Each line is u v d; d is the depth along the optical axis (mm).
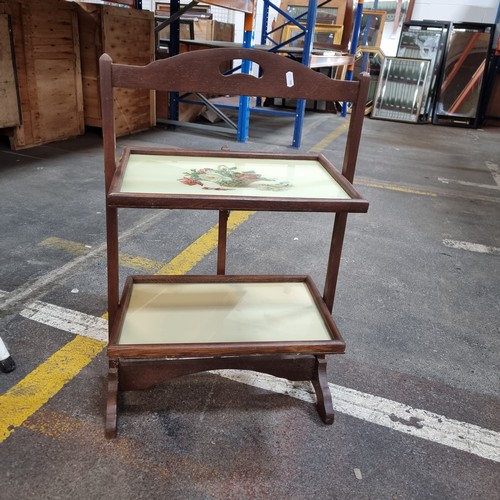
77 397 1493
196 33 7852
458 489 1290
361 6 6668
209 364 1442
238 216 3090
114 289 1453
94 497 1182
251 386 1616
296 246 2723
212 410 1494
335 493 1247
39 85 4203
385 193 3900
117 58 4664
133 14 4711
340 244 1572
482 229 3266
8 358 1559
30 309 1906
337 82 1286
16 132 4098
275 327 1523
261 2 8438
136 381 1420
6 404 1443
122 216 2947
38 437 1338
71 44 4418
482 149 6152
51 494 1180
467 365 1802
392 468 1337
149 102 5379
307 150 5199
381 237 2971
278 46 5352
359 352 1821
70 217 2842
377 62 8211
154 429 1401
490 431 1495
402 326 2018
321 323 1565
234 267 2416
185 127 5785
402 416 1527
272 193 1255
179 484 1235
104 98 1207
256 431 1427
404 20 8109
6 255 2320
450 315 2137
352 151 1399
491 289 2412
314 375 1528
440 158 5422
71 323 1840
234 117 6973
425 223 3291
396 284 2381
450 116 8023
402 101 8031
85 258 2355
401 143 6145
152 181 1300
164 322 1502
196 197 1154
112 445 1335
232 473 1279
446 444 1432
